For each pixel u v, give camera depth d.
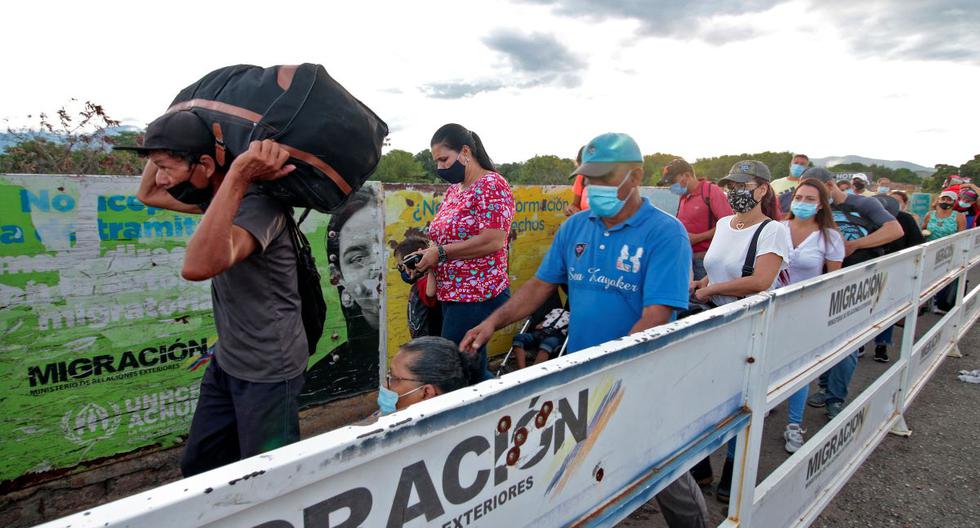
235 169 1.52
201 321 3.22
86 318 2.84
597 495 1.32
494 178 3.00
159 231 3.02
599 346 1.28
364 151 1.70
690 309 3.30
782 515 2.34
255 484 0.70
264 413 1.89
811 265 3.67
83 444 2.90
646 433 1.45
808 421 4.19
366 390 4.07
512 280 5.13
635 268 2.09
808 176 4.51
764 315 1.89
